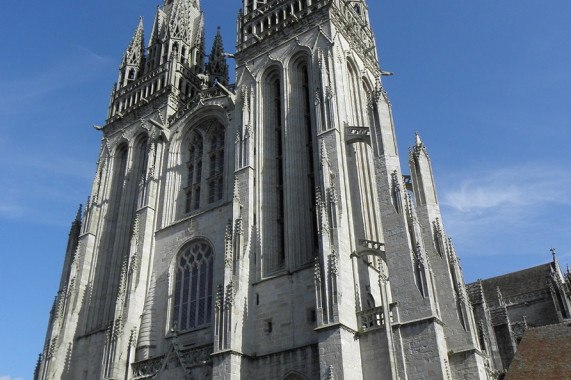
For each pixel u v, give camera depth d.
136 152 70.38
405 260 41.03
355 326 40.31
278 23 62.97
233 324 43.34
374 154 47.31
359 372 38.59
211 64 81.38
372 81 64.50
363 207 53.16
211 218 55.09
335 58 55.25
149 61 79.50
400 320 39.06
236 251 47.69
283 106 56.41
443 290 44.94
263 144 55.72
